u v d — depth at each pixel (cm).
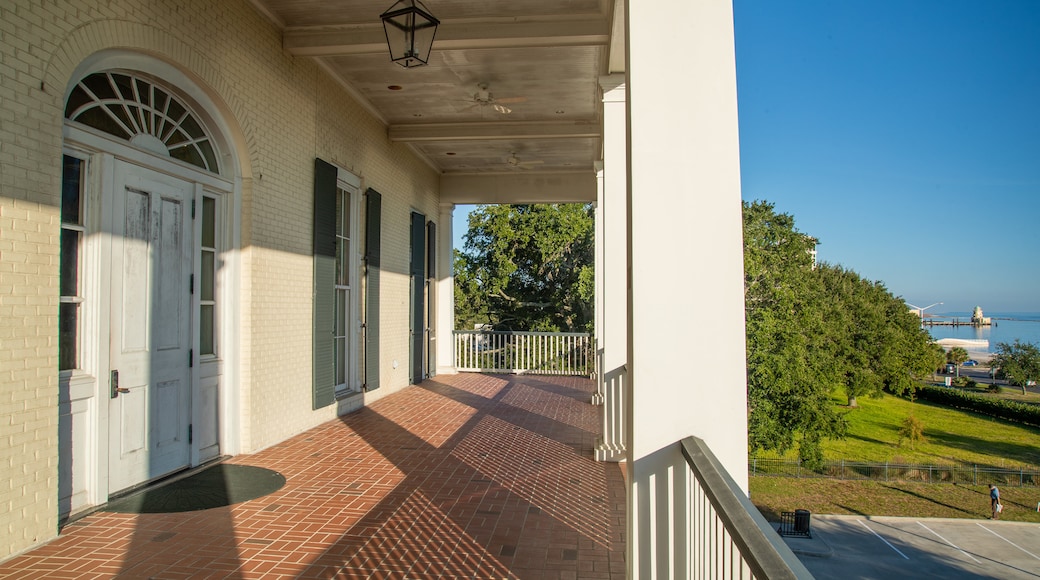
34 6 335
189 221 505
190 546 352
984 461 3091
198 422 520
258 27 576
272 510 418
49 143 345
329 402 735
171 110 488
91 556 333
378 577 317
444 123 970
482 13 599
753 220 2753
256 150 574
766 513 2381
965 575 1877
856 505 2481
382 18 516
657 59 238
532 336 1411
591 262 2725
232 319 559
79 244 398
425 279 1212
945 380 6675
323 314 714
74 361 396
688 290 233
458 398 973
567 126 966
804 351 2619
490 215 2730
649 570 233
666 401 232
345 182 807
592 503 444
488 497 455
